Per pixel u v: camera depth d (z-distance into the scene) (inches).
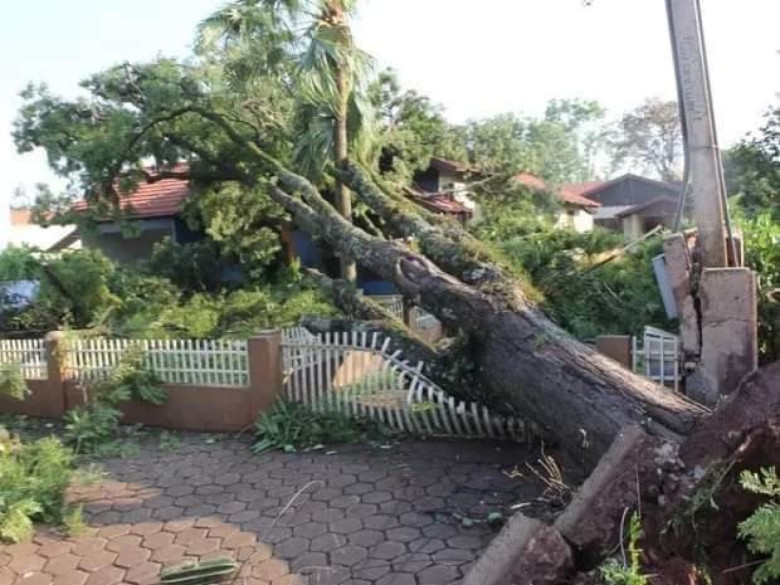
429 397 243.6
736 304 173.0
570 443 164.9
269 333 279.6
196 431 284.2
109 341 311.0
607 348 217.2
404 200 321.7
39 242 1137.4
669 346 209.9
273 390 272.1
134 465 245.6
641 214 1154.7
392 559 158.4
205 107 455.8
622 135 2089.1
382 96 604.7
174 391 289.3
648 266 271.4
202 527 187.0
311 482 213.2
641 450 117.7
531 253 300.2
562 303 268.7
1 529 183.5
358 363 261.4
